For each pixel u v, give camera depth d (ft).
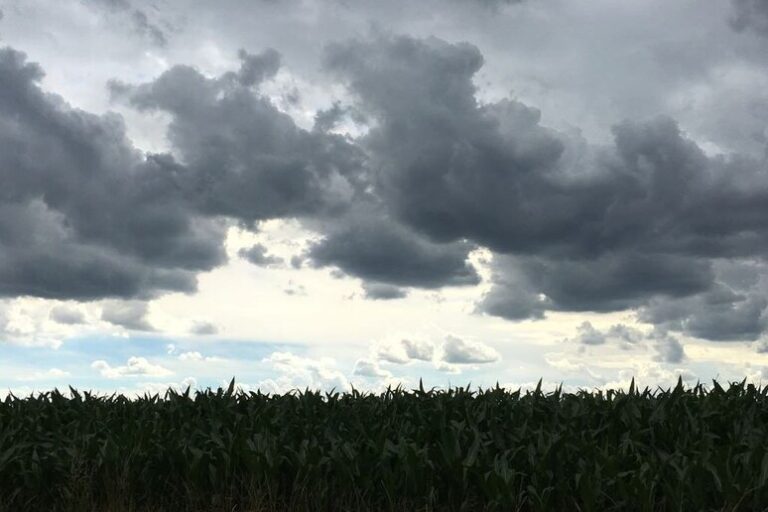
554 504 18.15
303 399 28.35
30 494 20.88
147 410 27.61
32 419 26.07
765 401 26.32
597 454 19.07
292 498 19.29
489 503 17.89
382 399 28.86
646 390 26.66
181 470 20.93
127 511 19.53
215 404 27.66
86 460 20.99
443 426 22.12
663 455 19.26
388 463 19.54
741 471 18.16
